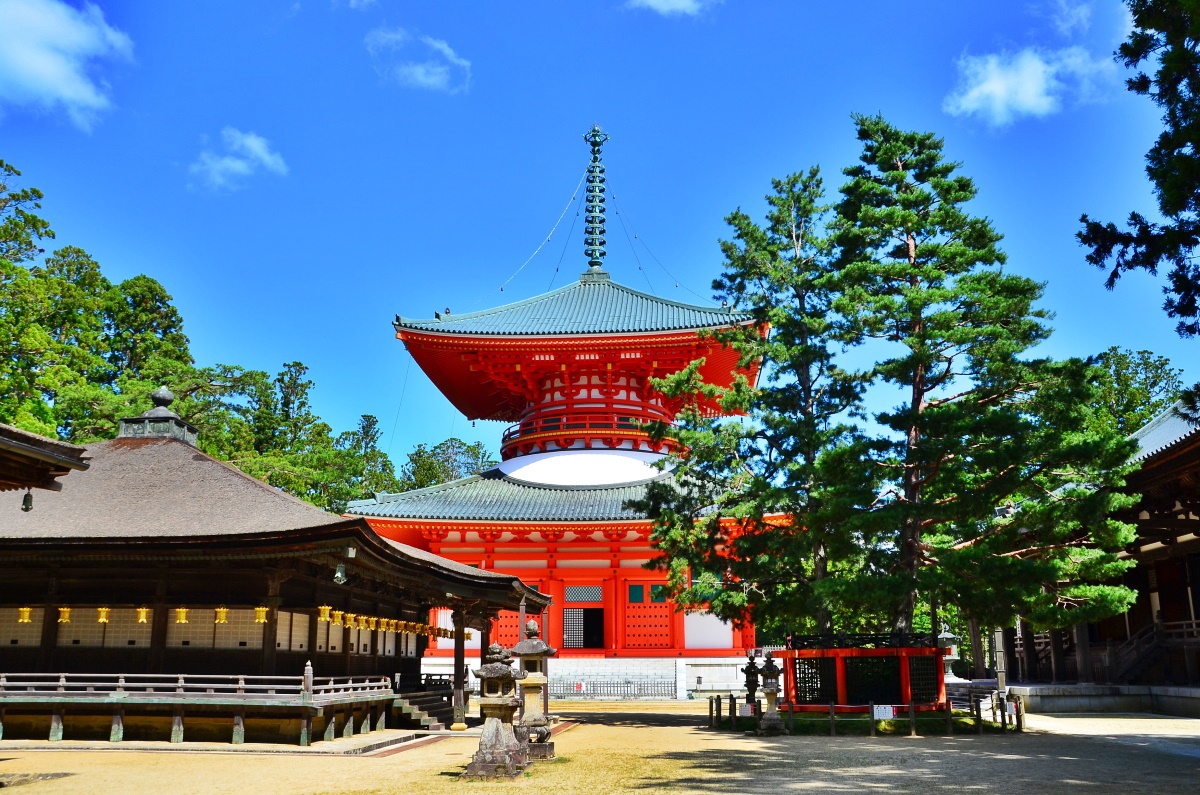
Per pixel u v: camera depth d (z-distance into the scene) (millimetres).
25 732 24500
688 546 34594
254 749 22891
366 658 32625
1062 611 26609
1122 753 21812
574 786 17141
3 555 24297
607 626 51094
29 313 51188
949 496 29281
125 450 29422
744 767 19844
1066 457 26719
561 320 58344
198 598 25562
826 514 27844
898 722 27672
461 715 31781
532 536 52469
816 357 32000
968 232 30531
